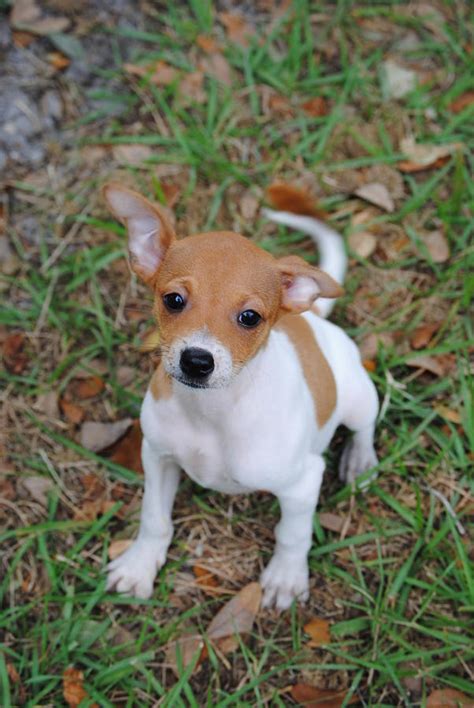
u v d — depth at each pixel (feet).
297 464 2.59
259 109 3.77
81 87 3.76
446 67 3.87
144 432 2.61
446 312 3.38
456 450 3.11
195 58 3.83
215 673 2.77
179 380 2.27
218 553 2.98
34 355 3.28
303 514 2.71
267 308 2.34
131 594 2.87
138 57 3.83
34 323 3.32
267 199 3.56
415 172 3.65
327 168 3.63
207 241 2.34
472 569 2.90
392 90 3.81
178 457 2.61
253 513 3.04
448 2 4.00
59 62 3.77
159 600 2.88
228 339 2.26
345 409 2.87
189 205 3.55
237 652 2.81
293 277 2.41
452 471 3.09
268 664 2.81
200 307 2.27
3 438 3.14
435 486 3.08
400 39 3.94
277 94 3.79
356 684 2.75
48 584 2.90
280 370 2.48
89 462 3.10
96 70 3.79
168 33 3.89
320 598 2.92
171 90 3.73
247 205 3.55
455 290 3.42
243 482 2.58
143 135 3.69
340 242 3.23
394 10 3.99
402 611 2.87
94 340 3.32
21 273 3.42
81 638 2.81
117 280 3.42
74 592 2.89
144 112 3.73
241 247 2.34
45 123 3.67
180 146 3.65
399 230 3.53
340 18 3.94
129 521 3.01
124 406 3.18
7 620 2.81
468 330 3.32
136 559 2.88
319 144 3.66
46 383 3.23
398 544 3.00
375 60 3.87
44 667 2.77
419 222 3.55
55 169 3.60
